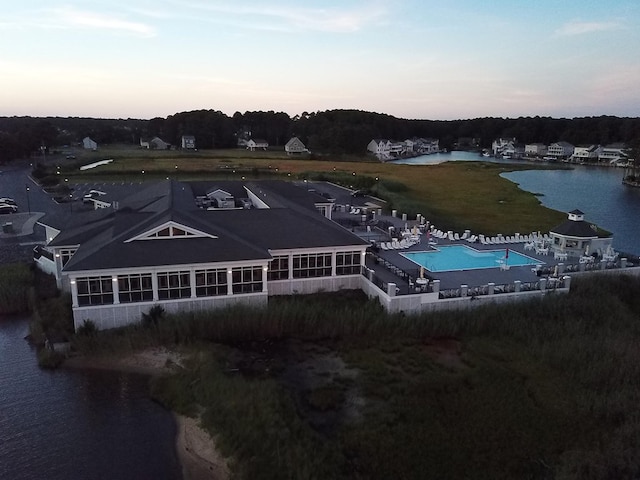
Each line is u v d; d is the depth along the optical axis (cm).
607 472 1950
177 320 2923
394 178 11106
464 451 2078
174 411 2350
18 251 4641
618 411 2339
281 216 3903
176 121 18912
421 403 2380
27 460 2022
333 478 1869
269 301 3275
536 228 6519
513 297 3453
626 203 9419
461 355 2864
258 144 18000
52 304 3375
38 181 9050
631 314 3450
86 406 2389
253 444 2042
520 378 2631
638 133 19438
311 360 2783
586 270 3969
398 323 3091
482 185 10681
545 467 1997
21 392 2491
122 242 3100
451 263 4228
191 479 1911
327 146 16888
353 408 2339
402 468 1964
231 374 2600
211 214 3828
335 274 3591
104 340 2819
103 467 1981
